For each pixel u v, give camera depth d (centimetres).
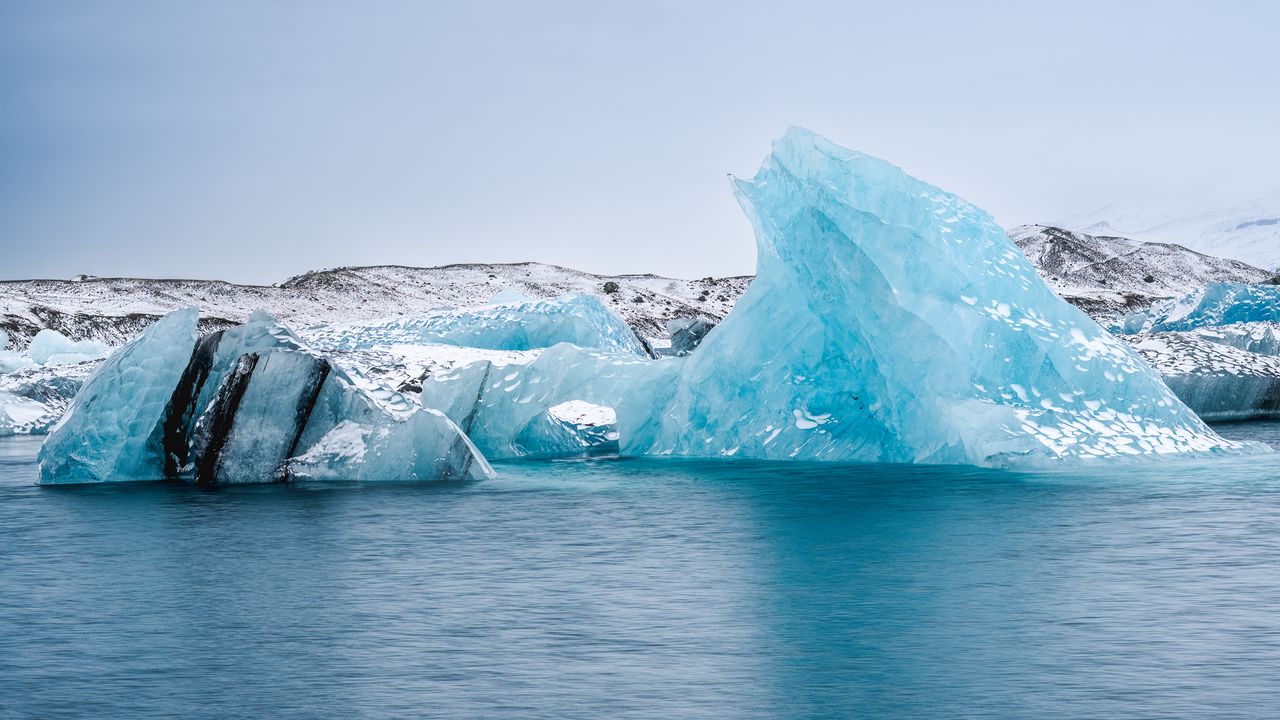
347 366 2477
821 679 886
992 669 907
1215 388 3653
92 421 2412
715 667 923
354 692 868
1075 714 802
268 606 1164
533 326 3962
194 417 2453
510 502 1958
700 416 2809
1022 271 2553
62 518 1831
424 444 2323
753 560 1388
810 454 2641
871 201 2550
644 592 1210
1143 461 2380
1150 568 1302
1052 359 2461
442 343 3981
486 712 820
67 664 957
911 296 2462
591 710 822
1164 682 869
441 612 1126
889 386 2533
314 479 2320
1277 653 941
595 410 3453
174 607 1167
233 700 855
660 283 16138
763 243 2711
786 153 2622
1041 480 2139
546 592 1217
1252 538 1495
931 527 1616
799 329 2695
